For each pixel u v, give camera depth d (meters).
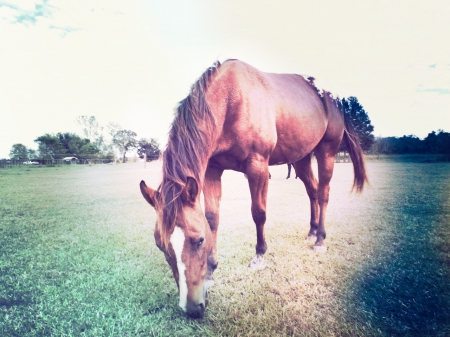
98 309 1.82
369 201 4.46
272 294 1.95
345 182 6.09
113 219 3.91
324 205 2.82
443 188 5.12
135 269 2.35
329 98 3.07
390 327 1.62
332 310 1.77
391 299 1.88
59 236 3.21
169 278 2.19
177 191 1.40
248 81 2.17
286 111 2.44
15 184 6.56
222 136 2.07
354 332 1.58
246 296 1.92
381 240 2.89
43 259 2.60
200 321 1.66
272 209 4.06
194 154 1.63
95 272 2.32
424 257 2.48
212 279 2.00
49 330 1.65
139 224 3.68
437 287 2.00
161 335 1.55
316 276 2.19
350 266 2.34
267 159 2.22
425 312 1.75
